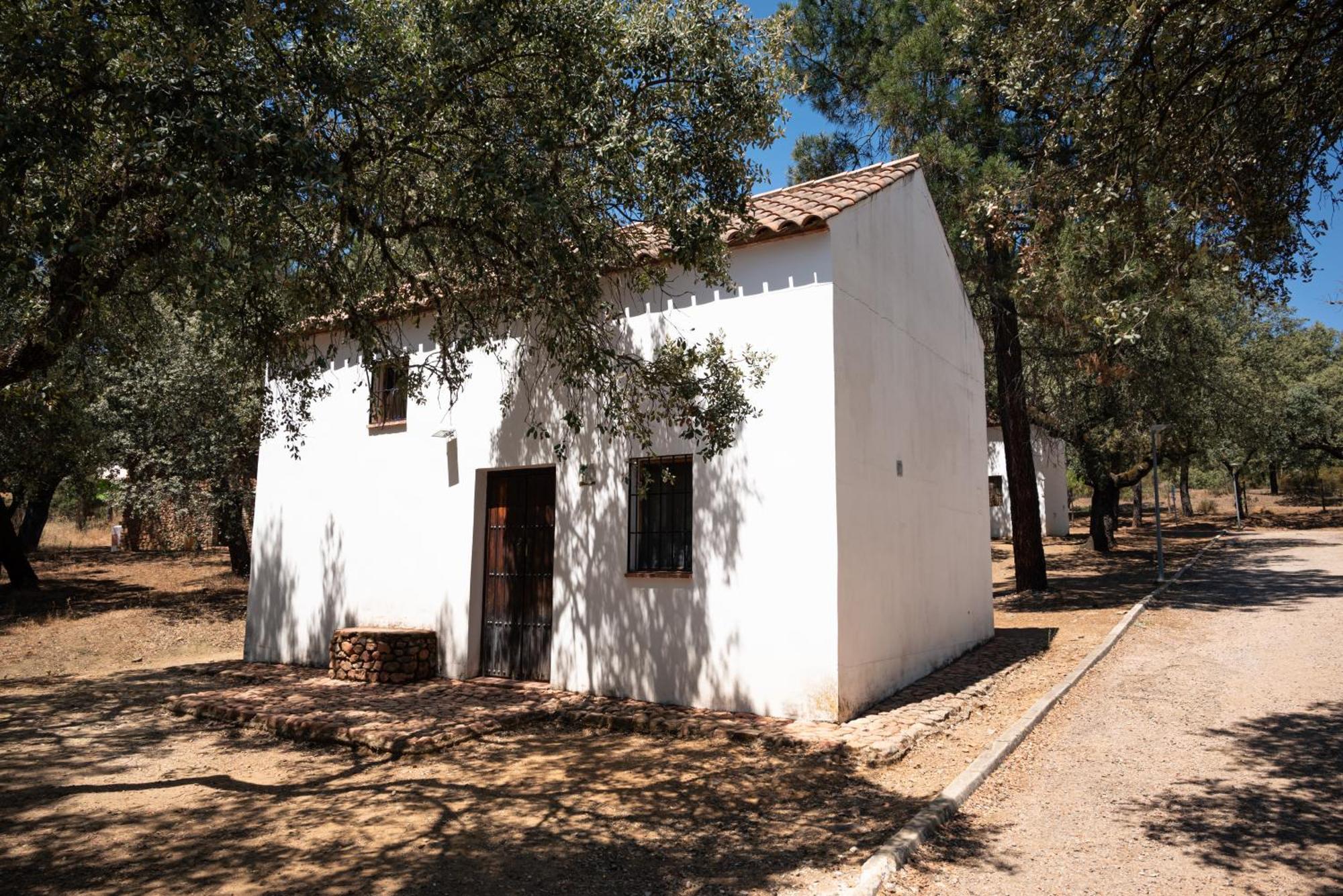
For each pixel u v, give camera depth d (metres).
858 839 4.78
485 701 8.36
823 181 9.98
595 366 6.89
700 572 8.06
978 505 12.31
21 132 4.03
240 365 7.45
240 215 5.25
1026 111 7.94
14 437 14.23
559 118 6.20
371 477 10.88
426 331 10.52
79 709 8.97
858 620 7.73
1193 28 6.30
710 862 4.54
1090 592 16.64
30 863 4.67
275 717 7.70
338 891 4.23
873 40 16.08
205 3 4.63
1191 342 19.97
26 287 4.48
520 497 9.73
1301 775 5.86
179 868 4.58
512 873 4.45
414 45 6.24
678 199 6.34
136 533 24.83
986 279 14.61
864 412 8.31
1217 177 6.71
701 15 6.42
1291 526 33.56
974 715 7.75
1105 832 4.95
